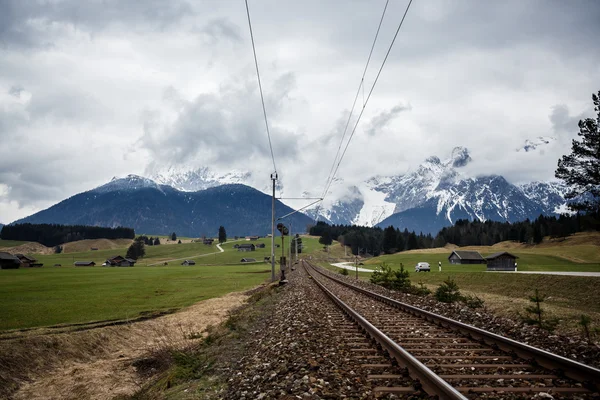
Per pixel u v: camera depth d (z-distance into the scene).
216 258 196.38
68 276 71.06
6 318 24.19
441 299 21.69
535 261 103.50
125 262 175.25
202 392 7.80
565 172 38.97
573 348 9.15
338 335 10.99
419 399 5.93
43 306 29.81
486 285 46.62
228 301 30.77
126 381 12.84
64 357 16.33
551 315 19.48
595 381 6.25
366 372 7.33
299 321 13.80
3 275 75.38
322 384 6.73
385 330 11.70
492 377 6.78
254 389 7.12
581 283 35.00
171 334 19.45
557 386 6.33
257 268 107.69
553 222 190.38
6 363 14.30
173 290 42.88
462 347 9.30
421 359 8.10
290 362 8.28
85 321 22.94
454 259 116.75
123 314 25.73
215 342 13.16
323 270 73.88
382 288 32.06
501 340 8.78
